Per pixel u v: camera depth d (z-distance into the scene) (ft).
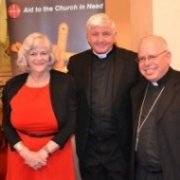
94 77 9.12
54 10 11.80
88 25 9.02
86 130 9.06
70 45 11.80
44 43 8.00
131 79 8.81
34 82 8.23
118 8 13.60
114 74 8.96
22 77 8.39
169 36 10.32
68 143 8.28
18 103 8.07
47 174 8.00
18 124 8.03
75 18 11.73
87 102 8.99
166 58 7.29
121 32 13.61
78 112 9.11
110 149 9.15
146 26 10.84
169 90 7.09
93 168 9.34
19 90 8.20
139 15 11.39
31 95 8.09
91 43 9.04
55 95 8.04
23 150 7.89
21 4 11.87
